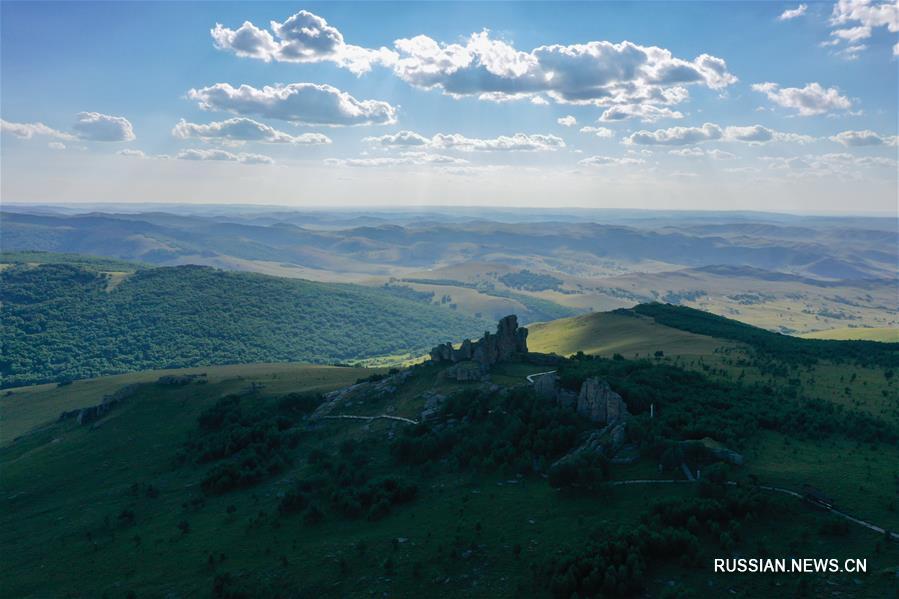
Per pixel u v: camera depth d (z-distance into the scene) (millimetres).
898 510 90938
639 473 108688
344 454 147875
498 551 92438
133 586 101812
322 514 116062
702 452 109688
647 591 78312
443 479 124500
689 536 85438
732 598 75312
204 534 118938
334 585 90125
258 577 95812
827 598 73125
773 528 88438
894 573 75375
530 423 133250
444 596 83938
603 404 131250
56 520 145375
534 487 113062
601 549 84688
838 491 97062
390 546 98750
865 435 132125
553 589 80250
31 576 114438
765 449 117625
